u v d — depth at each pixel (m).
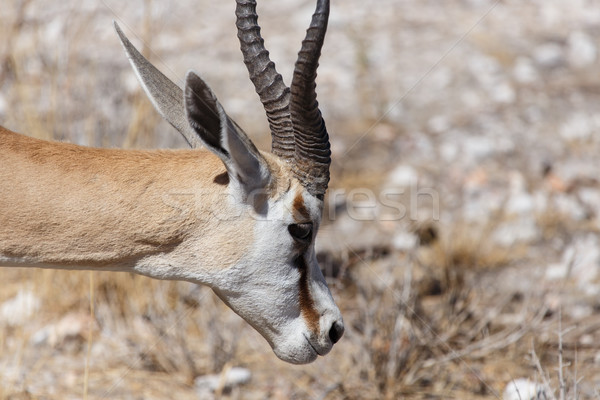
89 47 30.42
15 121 22.33
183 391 17.80
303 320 13.38
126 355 18.86
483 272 22.53
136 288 20.42
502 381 17.77
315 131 12.84
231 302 13.31
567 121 29.41
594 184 26.52
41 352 18.81
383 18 36.78
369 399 17.47
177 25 34.91
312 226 13.13
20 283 21.36
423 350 18.38
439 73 32.34
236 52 32.84
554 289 21.09
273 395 17.69
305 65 12.30
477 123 29.41
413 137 28.67
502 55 33.56
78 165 12.59
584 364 18.28
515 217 24.83
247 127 27.59
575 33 35.56
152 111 21.38
